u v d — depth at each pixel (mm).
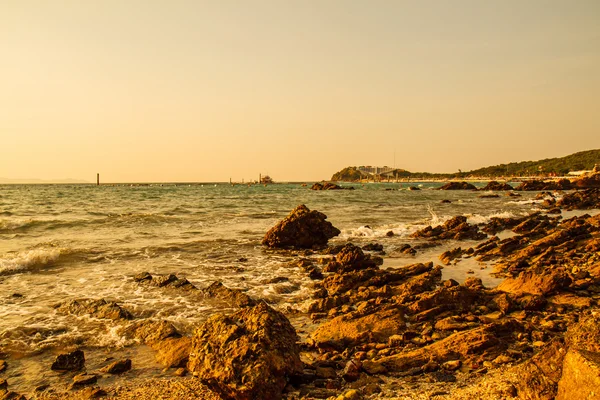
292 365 7078
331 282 14805
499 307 11625
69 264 17406
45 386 7578
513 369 7488
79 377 7805
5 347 9180
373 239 26094
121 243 22719
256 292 13797
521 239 23672
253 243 23672
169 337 9602
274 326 7320
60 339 9664
